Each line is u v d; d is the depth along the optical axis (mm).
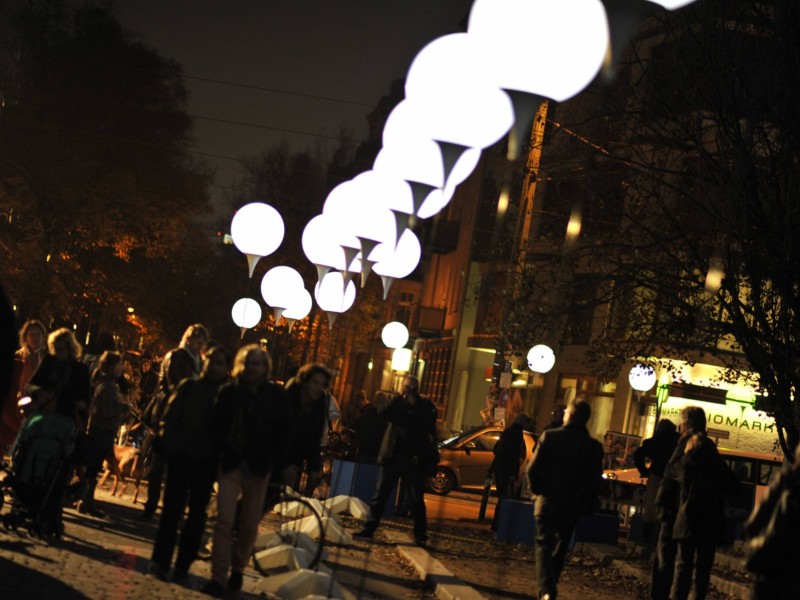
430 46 9367
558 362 48719
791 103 18891
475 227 61875
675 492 14633
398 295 76188
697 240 21453
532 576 18047
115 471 20328
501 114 9297
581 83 6520
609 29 6414
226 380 12461
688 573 14156
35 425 13727
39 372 13922
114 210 55281
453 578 15367
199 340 16562
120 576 11977
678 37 20625
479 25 6492
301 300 23453
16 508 13703
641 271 21750
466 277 61594
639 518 22156
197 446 12148
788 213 18891
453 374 62094
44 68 55438
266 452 11930
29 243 54125
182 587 11945
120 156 55406
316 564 13562
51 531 13875
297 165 72875
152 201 56625
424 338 66938
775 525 7250
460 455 34656
